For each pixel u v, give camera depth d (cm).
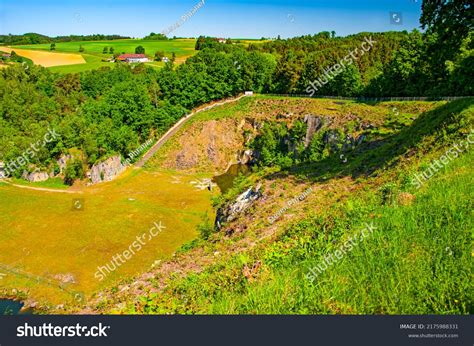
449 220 1437
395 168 2711
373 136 4994
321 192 2991
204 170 8281
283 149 8000
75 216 5553
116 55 15000
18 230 5066
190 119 9344
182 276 2147
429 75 7075
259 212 3014
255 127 8725
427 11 3253
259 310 1206
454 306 1053
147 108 8812
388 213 1675
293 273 1424
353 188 2766
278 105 8931
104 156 7444
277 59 12050
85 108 8912
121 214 5628
